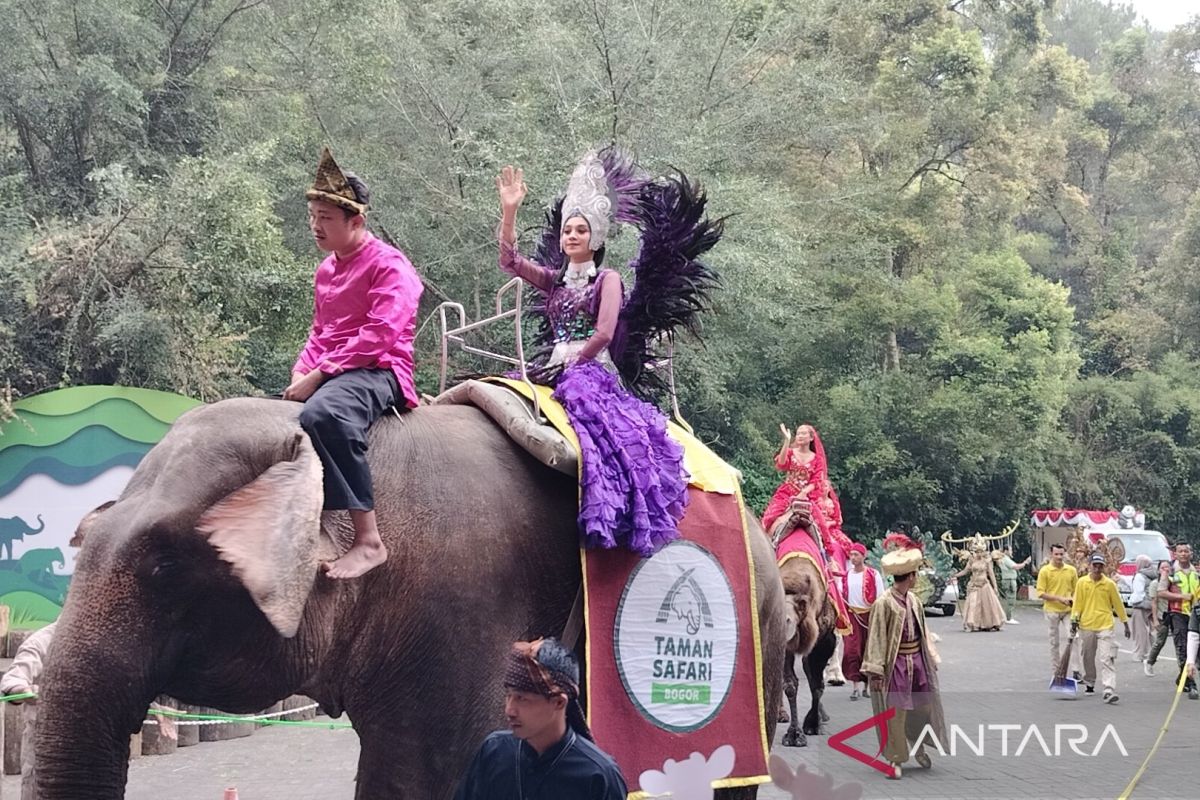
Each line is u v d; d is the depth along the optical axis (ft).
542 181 61.52
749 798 17.04
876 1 123.95
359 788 14.07
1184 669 32.50
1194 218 158.20
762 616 17.75
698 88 74.43
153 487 12.67
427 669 13.99
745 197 65.77
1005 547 122.21
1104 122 200.23
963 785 23.82
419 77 67.56
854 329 107.96
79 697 11.84
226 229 50.88
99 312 49.98
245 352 55.01
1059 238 195.11
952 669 58.70
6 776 30.14
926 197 121.39
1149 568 66.03
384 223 66.23
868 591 40.34
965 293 128.47
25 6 57.36
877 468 106.83
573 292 17.37
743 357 84.17
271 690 13.20
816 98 78.95
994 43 167.43
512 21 69.92
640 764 15.29
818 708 38.42
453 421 15.42
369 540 13.39
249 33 68.18
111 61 57.47
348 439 13.42
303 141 68.03
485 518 14.60
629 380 17.85
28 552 43.42
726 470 17.52
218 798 29.14
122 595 12.14
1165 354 157.99
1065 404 132.98
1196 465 143.23
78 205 58.08
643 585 15.75
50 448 43.73
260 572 11.87
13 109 57.67
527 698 11.62
